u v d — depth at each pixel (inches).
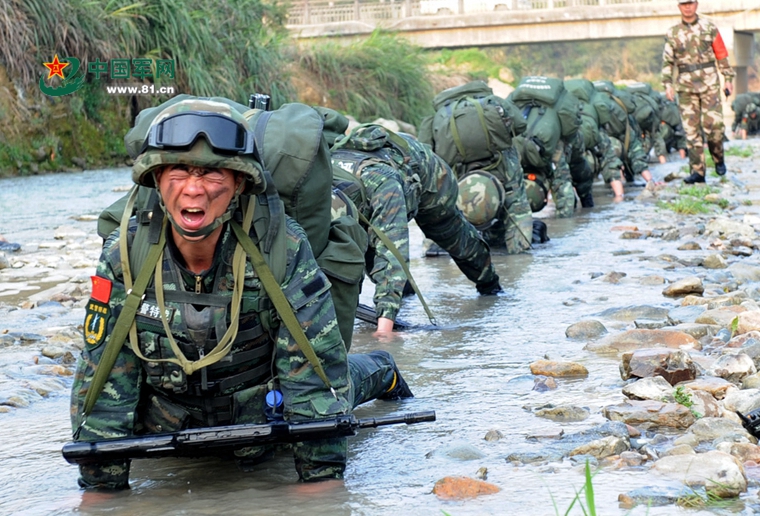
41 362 231.9
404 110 1537.9
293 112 164.4
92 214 579.5
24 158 938.7
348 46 1533.0
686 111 665.6
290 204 158.4
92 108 1034.7
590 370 213.0
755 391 179.6
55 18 986.7
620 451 154.0
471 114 389.4
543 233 446.3
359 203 259.9
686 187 657.0
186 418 148.3
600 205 609.0
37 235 489.7
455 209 299.3
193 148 128.6
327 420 140.1
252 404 147.6
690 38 649.6
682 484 137.2
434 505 134.8
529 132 460.8
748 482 138.6
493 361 228.5
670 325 255.1
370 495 140.5
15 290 341.1
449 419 181.5
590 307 291.1
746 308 257.0
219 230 137.0
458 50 2471.7
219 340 139.2
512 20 2187.5
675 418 167.5
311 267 144.8
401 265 255.0
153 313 138.6
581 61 3521.2
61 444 171.9
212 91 1128.2
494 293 323.3
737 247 401.7
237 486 147.2
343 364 147.3
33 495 145.3
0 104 932.6
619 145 742.5
